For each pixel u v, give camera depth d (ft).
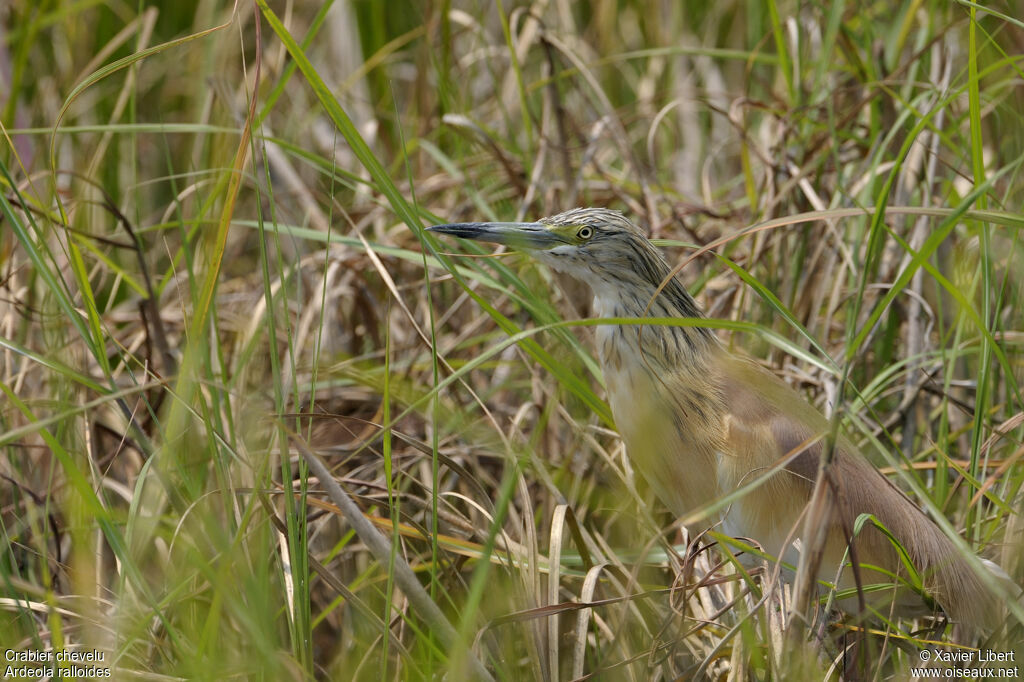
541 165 31.94
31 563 25.49
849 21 36.24
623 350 24.56
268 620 18.60
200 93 36.99
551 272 30.12
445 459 22.39
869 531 22.70
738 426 23.45
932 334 30.50
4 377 28.58
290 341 20.07
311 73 19.54
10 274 28.09
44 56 41.09
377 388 27.30
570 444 28.86
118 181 38.06
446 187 34.88
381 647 23.22
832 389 26.99
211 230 30.19
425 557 24.38
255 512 22.33
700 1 43.04
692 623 22.74
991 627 22.77
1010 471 22.91
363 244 24.80
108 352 31.30
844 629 22.66
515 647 22.99
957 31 35.14
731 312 30.60
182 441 24.84
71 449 25.55
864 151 32.35
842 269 27.99
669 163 39.01
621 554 24.64
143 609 21.91
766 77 40.29
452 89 37.88
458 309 32.83
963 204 16.19
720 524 23.75
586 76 33.30
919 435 28.53
